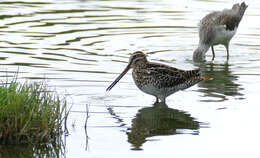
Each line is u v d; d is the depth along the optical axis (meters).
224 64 18.73
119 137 11.58
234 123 12.45
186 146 11.07
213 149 10.91
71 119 12.65
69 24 22.95
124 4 26.88
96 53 19.27
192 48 20.86
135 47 20.39
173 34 22.44
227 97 14.54
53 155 10.55
